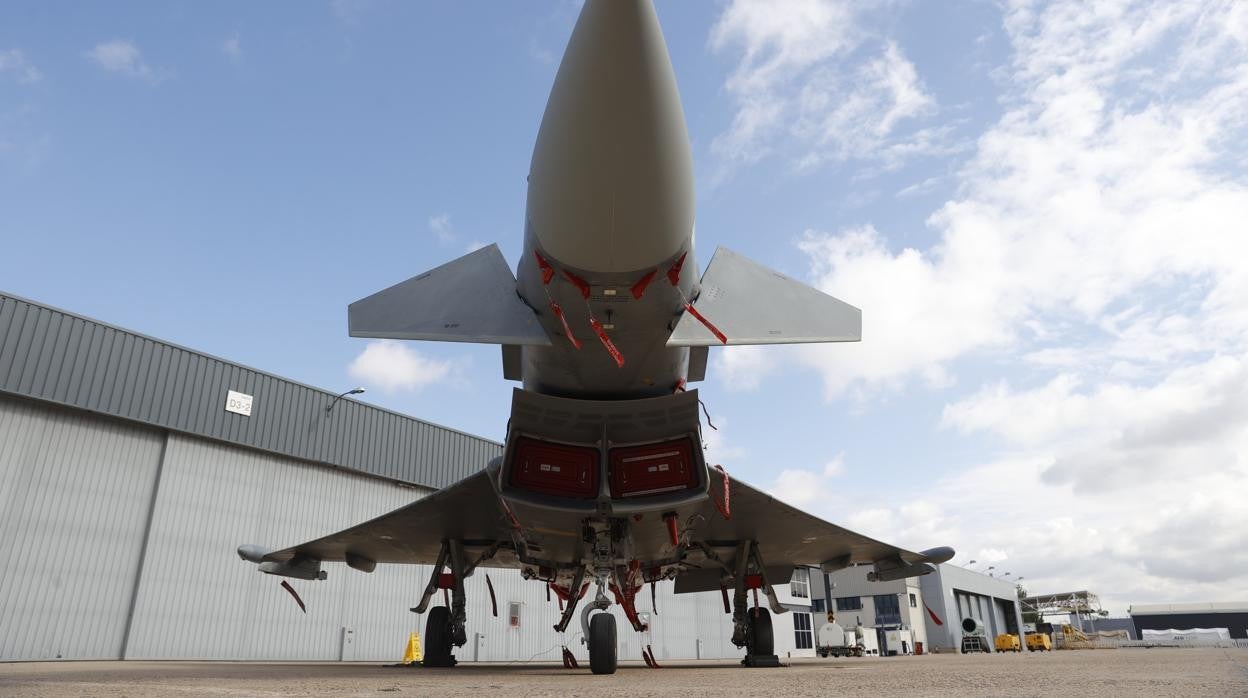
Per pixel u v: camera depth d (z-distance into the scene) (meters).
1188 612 112.75
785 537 9.62
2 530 16.56
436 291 6.52
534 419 6.69
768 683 4.12
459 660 25.42
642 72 4.30
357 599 23.56
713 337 6.11
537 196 5.01
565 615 8.73
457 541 9.66
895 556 10.50
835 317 6.44
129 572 18.50
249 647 20.52
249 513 21.25
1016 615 71.62
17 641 16.41
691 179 4.95
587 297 5.46
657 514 6.81
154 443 19.61
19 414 17.23
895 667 7.49
